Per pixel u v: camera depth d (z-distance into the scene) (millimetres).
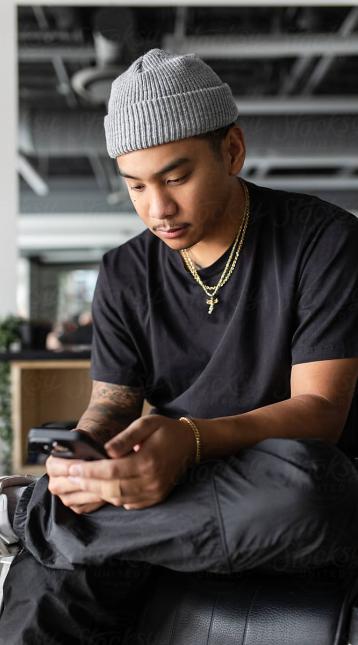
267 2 5133
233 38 6973
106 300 1396
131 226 12016
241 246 1279
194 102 1118
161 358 1342
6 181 4805
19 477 1337
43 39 6785
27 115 8320
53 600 1125
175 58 1157
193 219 1145
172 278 1330
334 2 5168
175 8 6602
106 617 1161
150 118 1102
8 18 4824
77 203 11680
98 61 7102
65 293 11672
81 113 8453
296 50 7145
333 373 1194
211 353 1312
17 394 3506
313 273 1223
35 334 3832
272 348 1256
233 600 1093
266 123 9391
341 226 1242
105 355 1411
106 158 9773
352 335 1205
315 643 1010
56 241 12320
